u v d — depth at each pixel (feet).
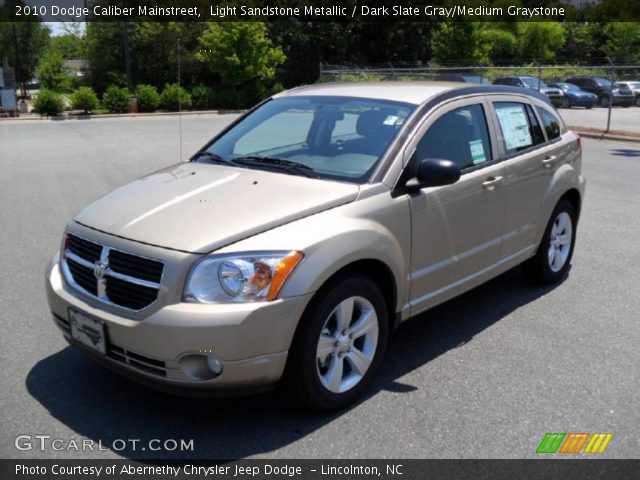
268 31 133.18
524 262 18.88
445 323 16.31
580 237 24.91
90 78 126.72
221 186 12.67
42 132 67.56
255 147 14.90
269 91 115.55
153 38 112.98
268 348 10.48
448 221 14.06
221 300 10.31
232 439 11.07
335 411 11.98
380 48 153.17
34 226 25.59
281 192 12.21
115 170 40.01
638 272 20.61
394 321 13.29
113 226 11.59
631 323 16.42
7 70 92.53
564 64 181.06
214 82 123.03
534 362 14.15
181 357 10.21
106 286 11.18
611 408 12.25
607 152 52.54
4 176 37.32
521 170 16.37
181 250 10.53
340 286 11.44
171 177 13.67
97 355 11.28
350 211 11.98
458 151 14.66
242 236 10.78
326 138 14.34
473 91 15.76
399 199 12.83
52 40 166.30
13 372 13.33
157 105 102.83
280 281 10.53
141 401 12.28
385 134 13.62
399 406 12.19
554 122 18.89
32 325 15.79
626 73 137.39
